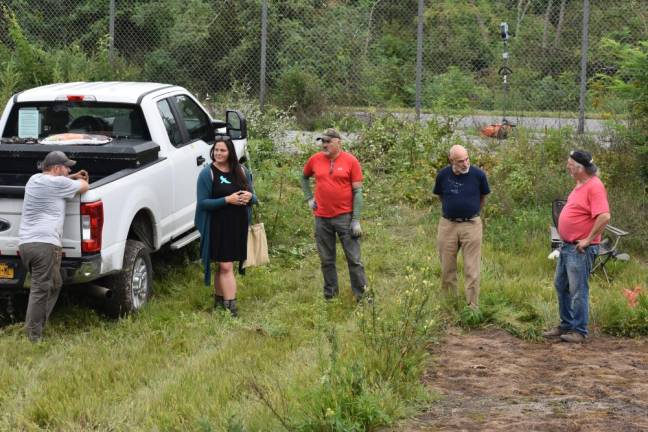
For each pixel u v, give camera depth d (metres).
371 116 17.38
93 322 9.47
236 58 19.34
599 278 11.03
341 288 10.59
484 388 7.54
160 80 19.50
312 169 10.07
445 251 9.88
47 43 20.31
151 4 19.58
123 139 10.58
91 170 9.90
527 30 19.77
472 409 6.96
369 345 8.06
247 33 19.44
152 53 19.56
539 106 18.17
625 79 15.27
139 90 10.85
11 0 20.39
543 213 13.37
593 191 8.81
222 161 9.65
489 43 20.03
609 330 9.39
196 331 9.09
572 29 19.02
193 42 19.41
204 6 19.47
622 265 11.45
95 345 8.63
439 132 16.16
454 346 8.84
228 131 12.19
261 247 9.87
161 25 19.61
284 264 11.76
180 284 10.81
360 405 6.54
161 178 10.31
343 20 19.72
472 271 9.69
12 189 8.76
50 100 10.60
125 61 19.44
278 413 6.64
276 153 16.25
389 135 16.19
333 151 9.91
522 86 18.38
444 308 9.77
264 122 17.11
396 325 8.45
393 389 7.19
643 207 13.10
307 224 13.08
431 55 19.75
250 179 9.95
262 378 7.58
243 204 9.62
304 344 8.68
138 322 9.32
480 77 19.09
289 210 13.12
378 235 12.70
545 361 8.41
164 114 10.93
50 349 8.64
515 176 14.20
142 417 6.91
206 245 9.66
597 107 17.09
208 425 6.22
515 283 10.52
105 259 9.04
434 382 7.70
